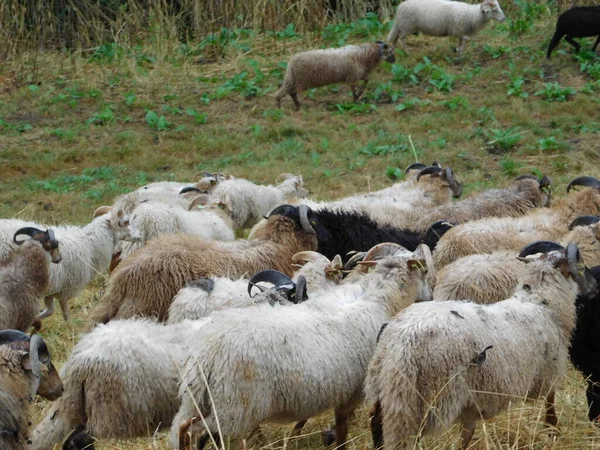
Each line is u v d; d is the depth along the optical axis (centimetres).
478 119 2128
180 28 2759
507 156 1947
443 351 753
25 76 2423
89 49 2594
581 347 968
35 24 2542
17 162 1950
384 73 2417
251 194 1570
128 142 2067
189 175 1886
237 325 787
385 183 1834
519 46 2509
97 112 2247
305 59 2194
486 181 1827
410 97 2283
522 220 1210
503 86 2305
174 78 2453
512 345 796
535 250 912
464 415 806
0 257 1229
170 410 838
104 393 808
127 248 1316
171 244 1088
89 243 1306
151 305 1048
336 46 2611
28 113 2231
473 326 775
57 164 1955
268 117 2195
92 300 1384
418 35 2669
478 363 763
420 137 2053
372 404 793
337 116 2189
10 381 763
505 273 1010
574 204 1228
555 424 911
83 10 2741
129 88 2386
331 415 962
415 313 783
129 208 1495
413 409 757
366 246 1247
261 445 894
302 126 2152
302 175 1877
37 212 1695
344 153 1978
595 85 2241
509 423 841
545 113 2142
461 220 1343
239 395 771
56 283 1262
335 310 856
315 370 802
